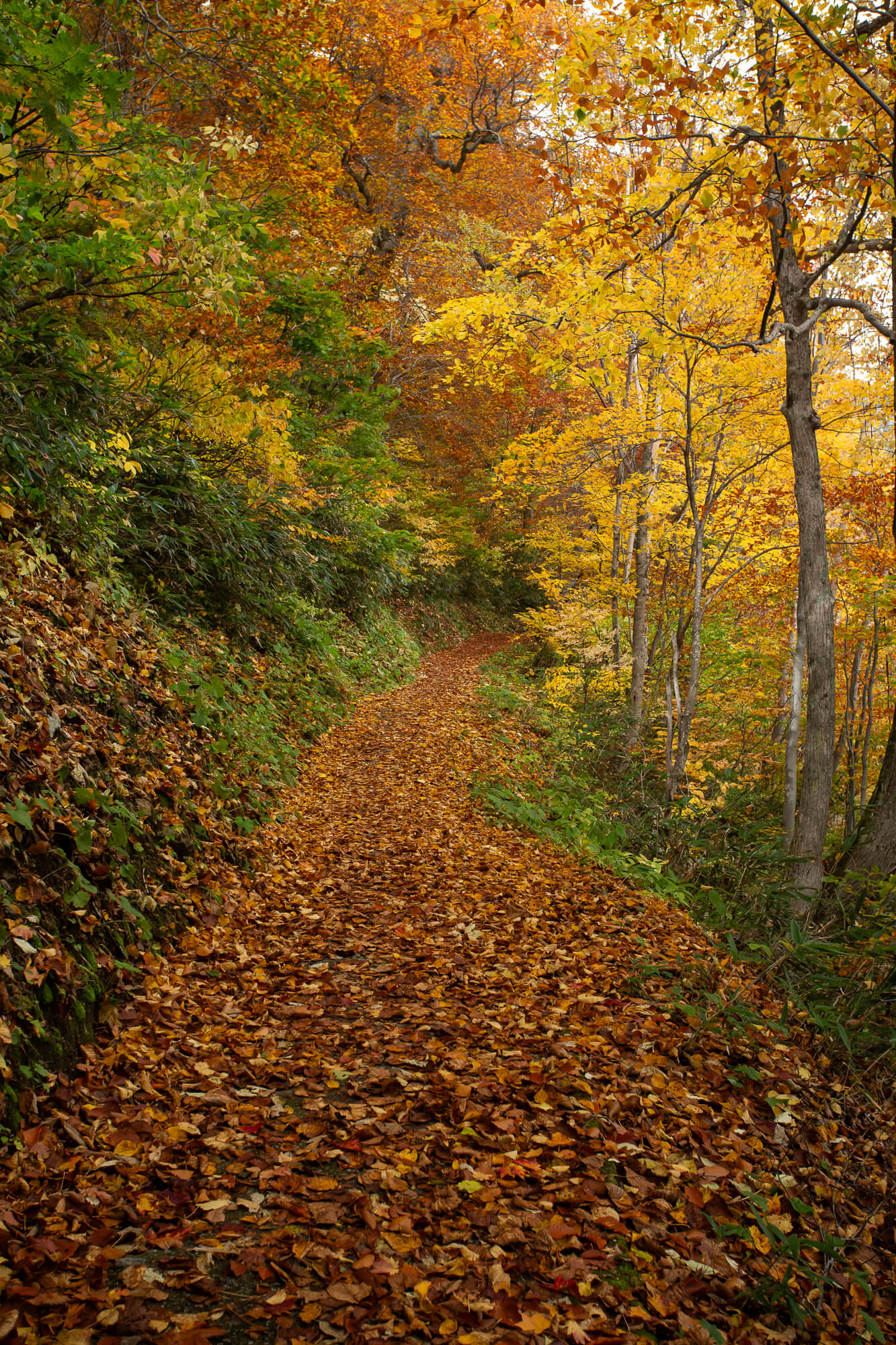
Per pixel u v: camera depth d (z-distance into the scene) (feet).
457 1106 10.18
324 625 45.78
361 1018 12.75
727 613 48.70
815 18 17.26
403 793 29.50
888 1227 9.87
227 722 23.57
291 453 29.60
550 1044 12.15
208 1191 8.21
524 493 56.03
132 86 33.86
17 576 15.49
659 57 21.25
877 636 38.09
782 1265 8.38
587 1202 8.57
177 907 14.73
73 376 19.31
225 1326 6.58
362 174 67.05
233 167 34.17
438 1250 7.66
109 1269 7.04
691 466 32.12
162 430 26.00
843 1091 12.95
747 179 21.17
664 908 20.65
